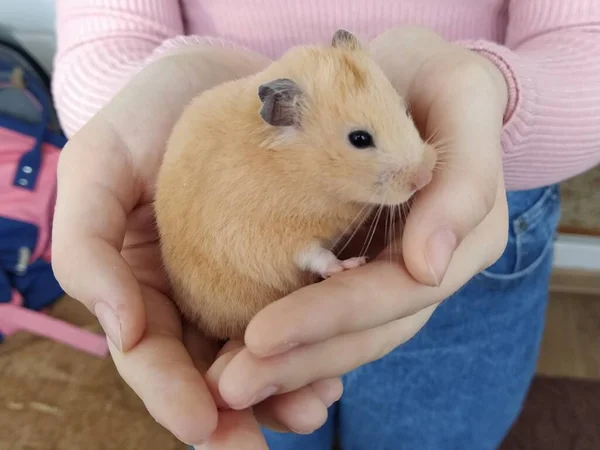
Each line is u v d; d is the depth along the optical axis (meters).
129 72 0.22
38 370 0.35
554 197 0.27
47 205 0.36
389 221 0.15
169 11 0.24
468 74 0.14
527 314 0.28
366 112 0.14
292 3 0.24
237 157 0.14
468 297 0.27
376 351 0.14
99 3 0.23
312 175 0.14
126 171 0.16
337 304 0.12
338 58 0.15
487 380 0.29
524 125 0.18
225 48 0.21
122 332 0.13
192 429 0.12
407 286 0.13
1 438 0.32
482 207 0.13
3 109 0.36
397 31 0.19
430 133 0.15
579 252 0.41
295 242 0.15
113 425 0.33
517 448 0.35
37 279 0.37
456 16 0.24
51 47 0.38
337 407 0.32
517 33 0.23
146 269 0.16
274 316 0.12
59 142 0.37
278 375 0.12
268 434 0.30
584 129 0.19
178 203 0.15
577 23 0.21
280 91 0.14
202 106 0.15
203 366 0.15
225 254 0.14
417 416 0.30
